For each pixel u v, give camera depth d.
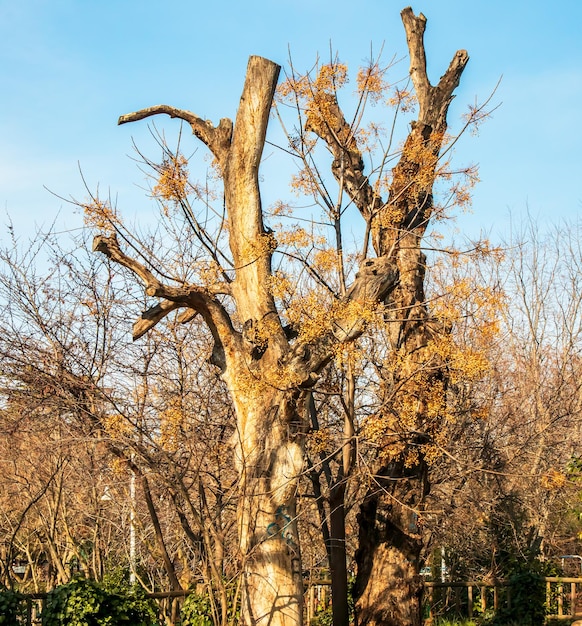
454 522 17.77
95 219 11.38
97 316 14.00
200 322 15.34
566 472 16.69
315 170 12.74
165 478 12.07
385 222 12.80
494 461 17.70
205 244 12.27
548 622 18.12
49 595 11.12
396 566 13.68
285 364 11.04
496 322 11.70
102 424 12.68
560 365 27.55
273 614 10.57
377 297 11.34
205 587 12.76
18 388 13.16
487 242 13.48
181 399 13.26
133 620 11.66
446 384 13.56
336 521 13.10
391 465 13.93
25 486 15.60
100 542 17.22
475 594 20.06
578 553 25.14
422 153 12.55
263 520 10.85
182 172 12.15
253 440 11.12
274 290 10.99
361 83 12.76
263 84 11.66
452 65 15.75
